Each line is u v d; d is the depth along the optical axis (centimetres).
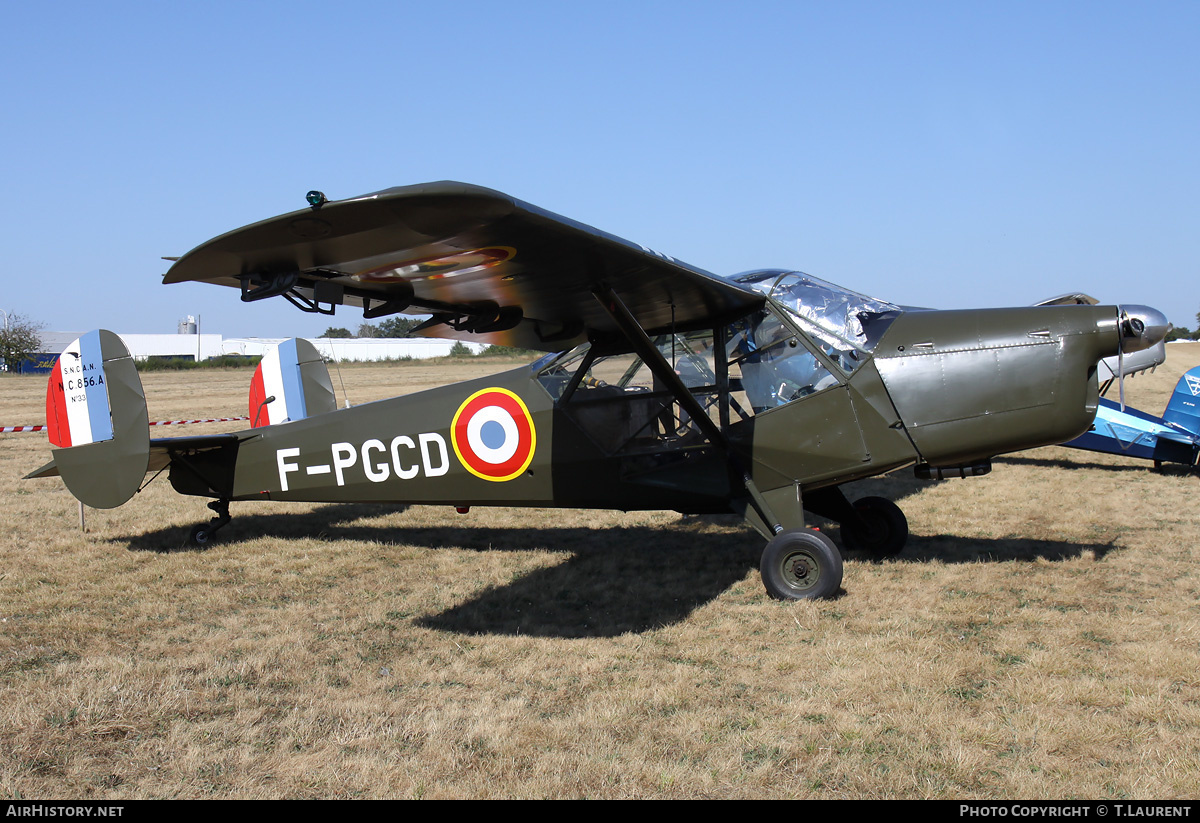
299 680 424
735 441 578
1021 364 519
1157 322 566
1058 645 442
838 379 553
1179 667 401
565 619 520
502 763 328
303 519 856
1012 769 314
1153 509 816
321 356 909
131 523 834
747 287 577
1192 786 296
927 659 423
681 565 646
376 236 346
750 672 420
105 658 451
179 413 2238
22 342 5988
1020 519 782
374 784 316
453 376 4062
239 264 367
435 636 491
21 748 347
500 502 668
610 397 620
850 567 611
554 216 369
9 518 862
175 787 316
